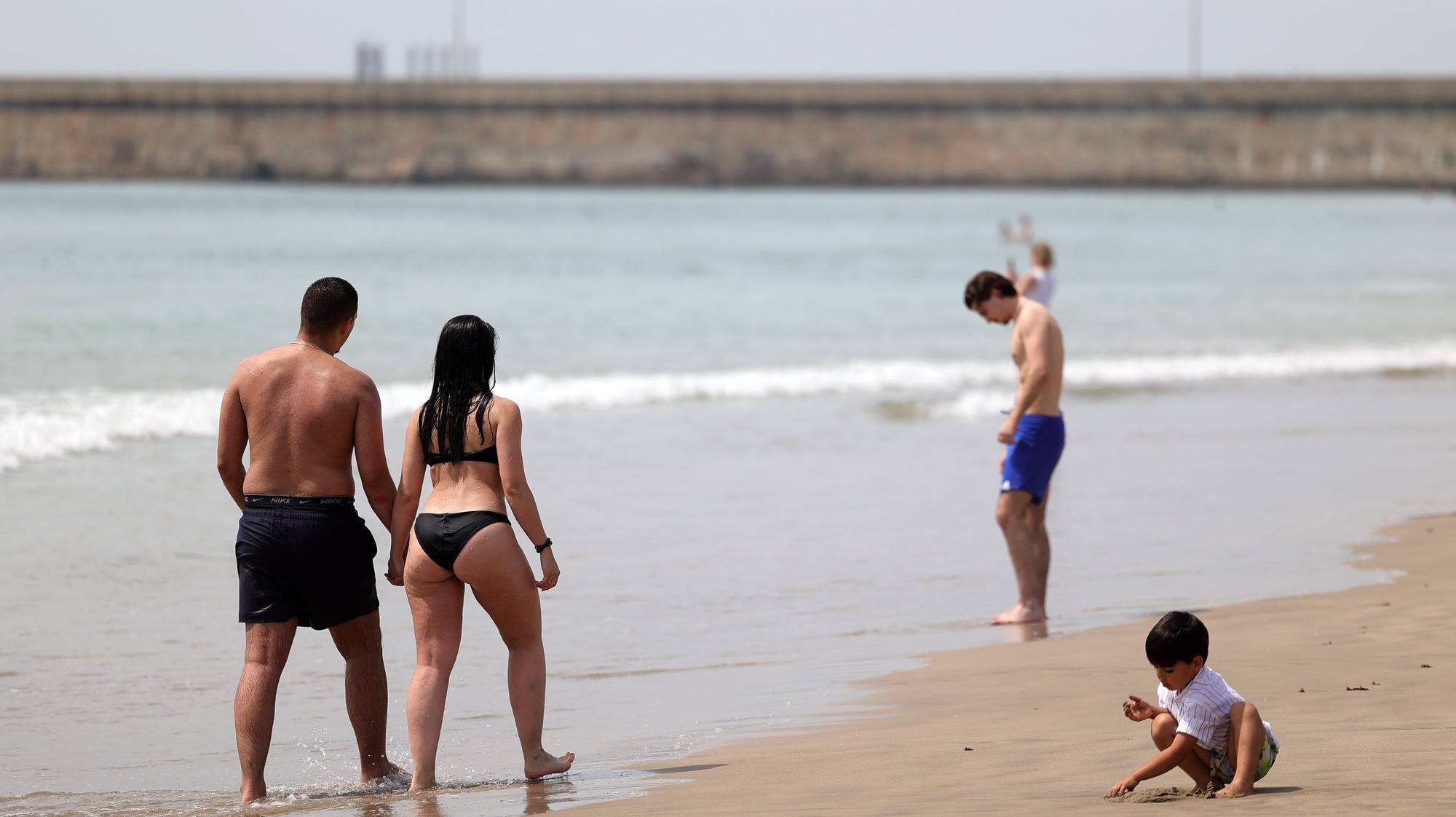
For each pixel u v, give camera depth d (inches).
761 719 866.1
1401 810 582.9
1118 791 649.0
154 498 1615.4
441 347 785.6
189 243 6427.2
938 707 872.3
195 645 1069.1
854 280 5236.2
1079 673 951.0
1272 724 756.6
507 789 738.8
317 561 768.9
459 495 773.9
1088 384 2842.0
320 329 806.5
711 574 1314.0
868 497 1710.1
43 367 2615.7
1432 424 2330.2
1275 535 1460.4
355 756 834.2
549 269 5472.4
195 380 2513.5
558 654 1049.5
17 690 952.9
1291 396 2679.6
